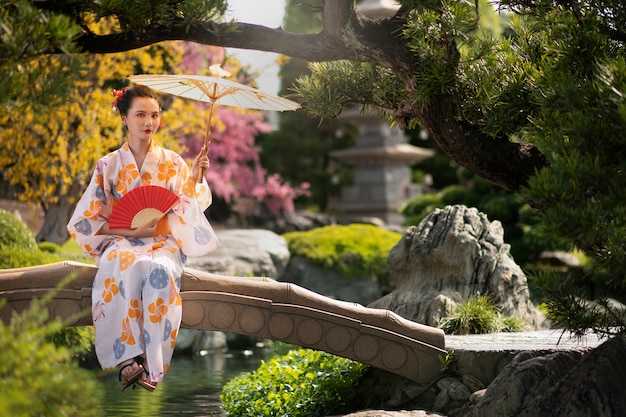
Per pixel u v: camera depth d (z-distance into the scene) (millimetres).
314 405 6129
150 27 4555
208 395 7812
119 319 4852
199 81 5012
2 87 3426
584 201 3807
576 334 4566
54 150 12734
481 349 5590
